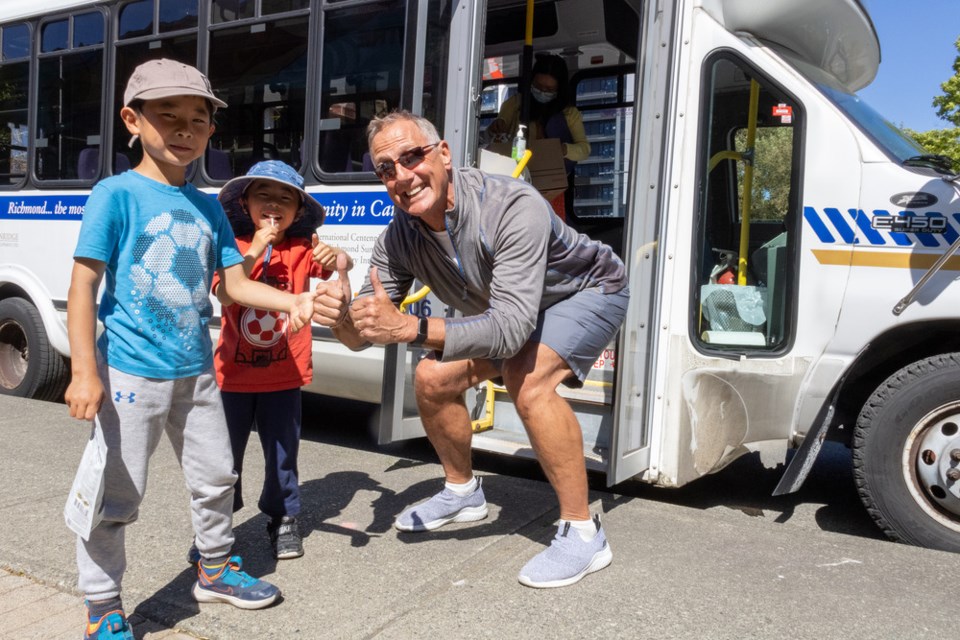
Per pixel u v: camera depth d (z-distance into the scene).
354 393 5.15
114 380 2.49
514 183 2.98
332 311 2.66
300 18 5.11
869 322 3.84
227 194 3.15
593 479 4.75
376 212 4.80
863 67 4.94
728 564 3.32
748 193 4.19
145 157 2.63
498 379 4.73
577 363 3.15
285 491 3.29
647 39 3.75
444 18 4.17
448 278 3.25
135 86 2.49
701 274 4.04
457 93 4.11
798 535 3.76
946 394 3.62
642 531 3.70
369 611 2.85
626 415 3.75
